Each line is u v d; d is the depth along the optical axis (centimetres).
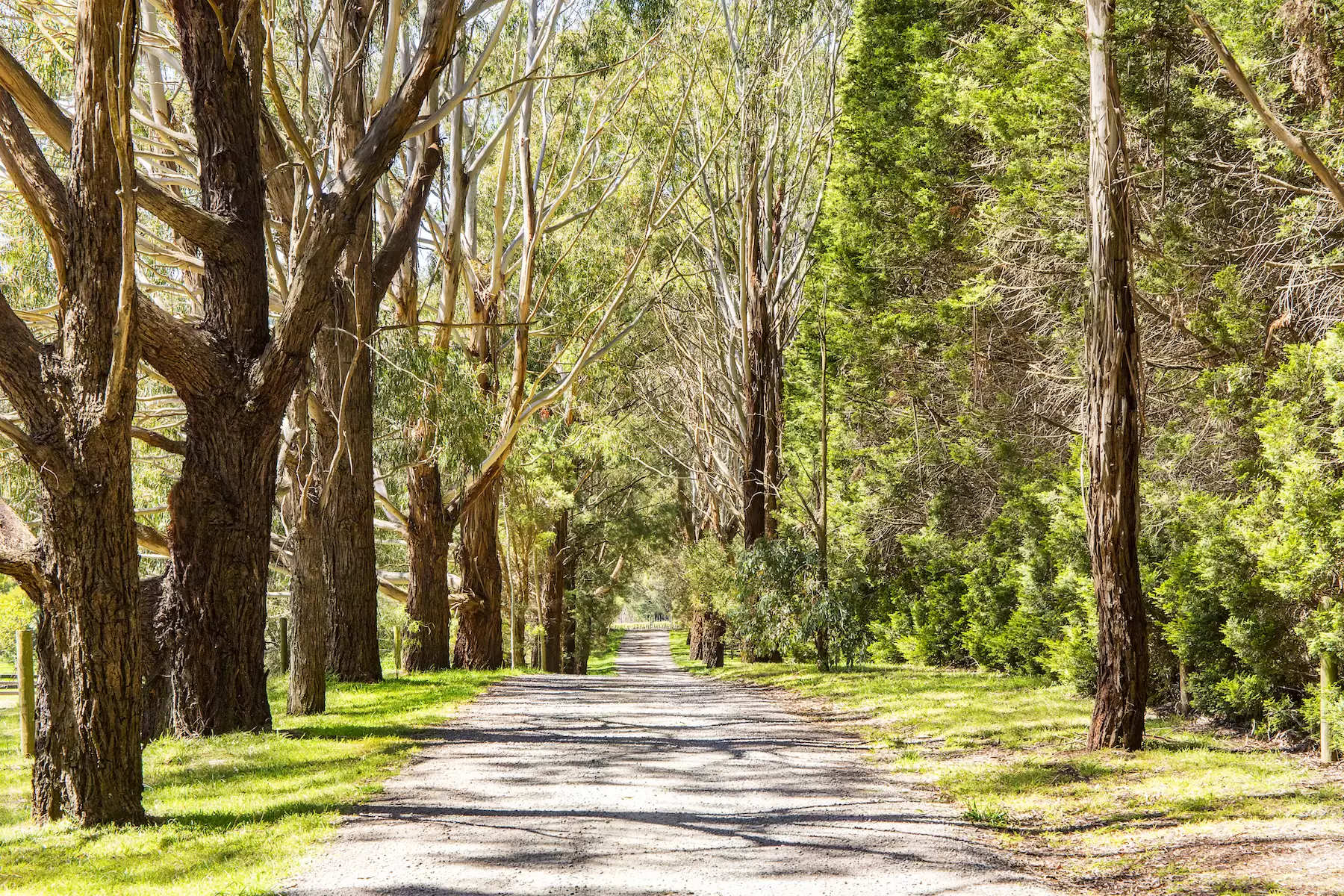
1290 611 1064
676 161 2728
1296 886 588
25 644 1129
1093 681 1469
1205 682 1205
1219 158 1381
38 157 777
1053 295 1655
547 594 3831
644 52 2403
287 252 1719
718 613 2662
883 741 1208
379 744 1162
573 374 2306
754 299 2650
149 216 1897
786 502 2448
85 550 761
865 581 2195
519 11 2311
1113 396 1066
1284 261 1228
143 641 1194
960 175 2027
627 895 605
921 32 2077
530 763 1052
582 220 2689
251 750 1102
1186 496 1245
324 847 712
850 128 2291
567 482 3362
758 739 1234
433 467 2294
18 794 918
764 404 2644
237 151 1170
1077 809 829
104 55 763
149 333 1098
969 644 2014
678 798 884
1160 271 1336
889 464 2341
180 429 2031
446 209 2338
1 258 1428
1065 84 1349
